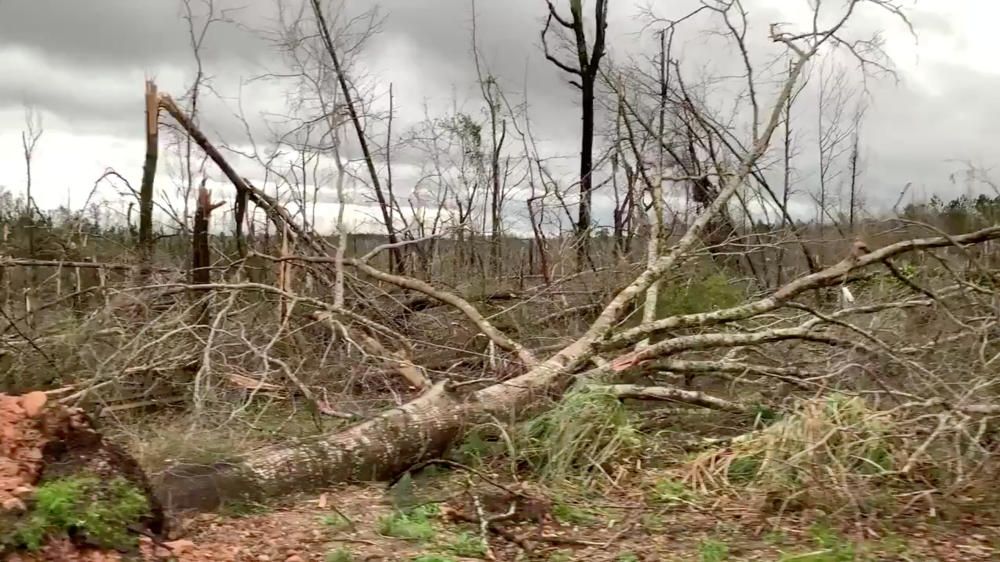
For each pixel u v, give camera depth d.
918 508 4.86
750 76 9.37
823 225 10.55
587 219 12.13
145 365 6.82
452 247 11.39
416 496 5.11
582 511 4.99
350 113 10.80
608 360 7.05
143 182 8.69
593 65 15.96
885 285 8.22
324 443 5.33
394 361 7.03
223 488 4.82
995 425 5.56
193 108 10.29
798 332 6.88
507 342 7.32
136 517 3.98
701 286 8.61
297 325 8.05
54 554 3.58
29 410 4.27
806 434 5.10
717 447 5.82
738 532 4.64
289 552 4.17
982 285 7.74
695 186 10.14
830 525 4.64
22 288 8.03
